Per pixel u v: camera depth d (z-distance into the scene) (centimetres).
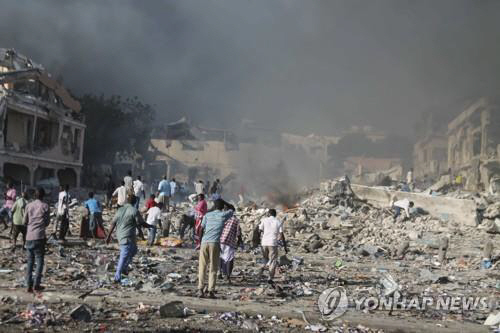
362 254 2531
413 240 3075
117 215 1452
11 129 5200
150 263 1803
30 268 1235
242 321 1083
